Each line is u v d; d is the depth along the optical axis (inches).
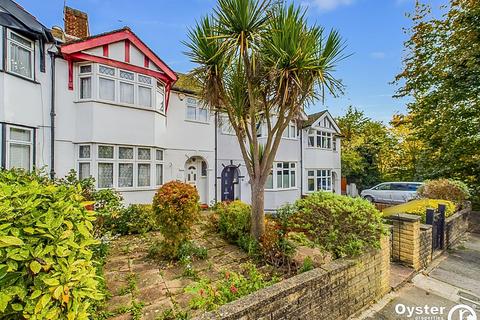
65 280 58.0
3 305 51.0
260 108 235.5
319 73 182.4
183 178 439.8
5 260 53.7
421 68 518.0
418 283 186.7
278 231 199.8
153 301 135.7
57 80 309.7
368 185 902.4
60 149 309.3
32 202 65.3
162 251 196.7
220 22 191.3
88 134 317.1
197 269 176.9
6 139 257.4
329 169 695.7
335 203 166.7
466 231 350.9
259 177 214.5
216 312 94.3
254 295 105.7
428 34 506.6
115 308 128.3
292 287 113.5
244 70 209.6
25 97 276.5
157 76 376.2
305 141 639.1
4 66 257.4
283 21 185.3
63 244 61.9
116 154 339.3
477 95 429.1
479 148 469.7
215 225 267.9
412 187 631.8
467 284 186.5
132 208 286.2
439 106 490.9
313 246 165.2
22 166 277.1
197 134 462.3
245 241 214.1
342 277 138.3
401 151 911.0
